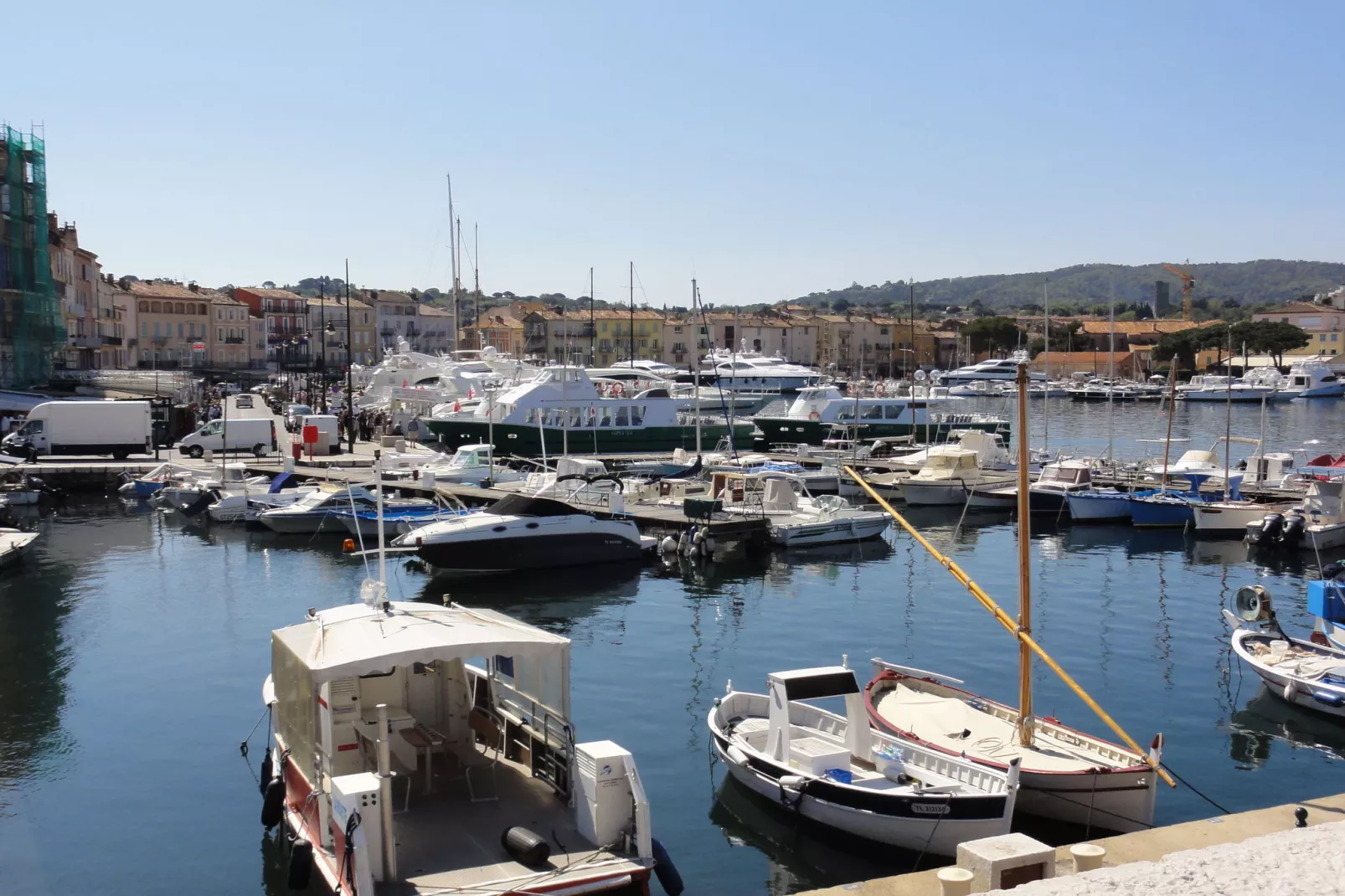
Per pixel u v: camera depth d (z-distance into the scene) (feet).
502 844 47.21
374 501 156.97
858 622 107.96
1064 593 121.49
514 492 165.17
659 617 110.32
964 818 55.52
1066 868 45.11
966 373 547.08
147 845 60.18
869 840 58.39
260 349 568.41
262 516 153.89
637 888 45.21
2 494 173.17
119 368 441.68
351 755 53.57
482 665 76.02
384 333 638.12
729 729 69.41
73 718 80.23
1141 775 58.44
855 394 288.30
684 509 146.00
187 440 224.33
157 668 92.53
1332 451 281.13
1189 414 437.58
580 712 81.10
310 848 50.88
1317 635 91.81
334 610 61.05
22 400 243.81
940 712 70.44
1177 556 144.15
